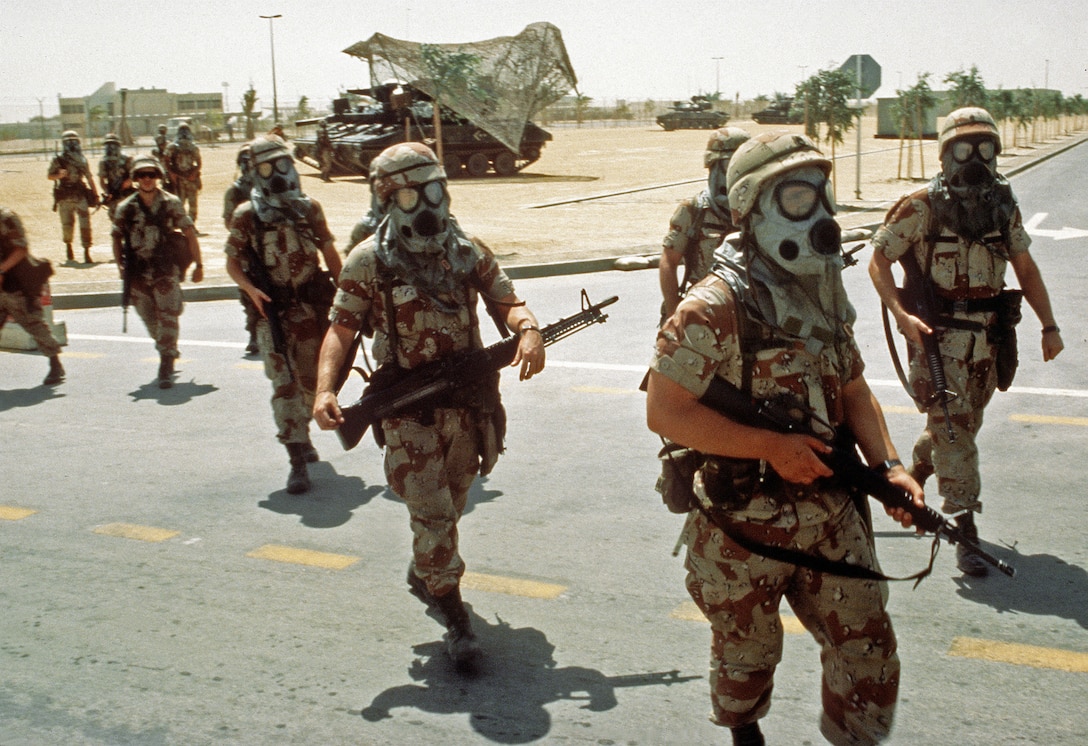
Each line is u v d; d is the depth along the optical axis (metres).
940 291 4.88
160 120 62.88
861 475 2.90
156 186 8.86
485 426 4.35
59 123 58.84
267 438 7.58
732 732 3.19
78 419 8.12
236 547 5.59
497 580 5.07
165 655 4.41
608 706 3.92
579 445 7.15
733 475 2.92
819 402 2.92
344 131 34.59
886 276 4.96
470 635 4.24
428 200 4.12
